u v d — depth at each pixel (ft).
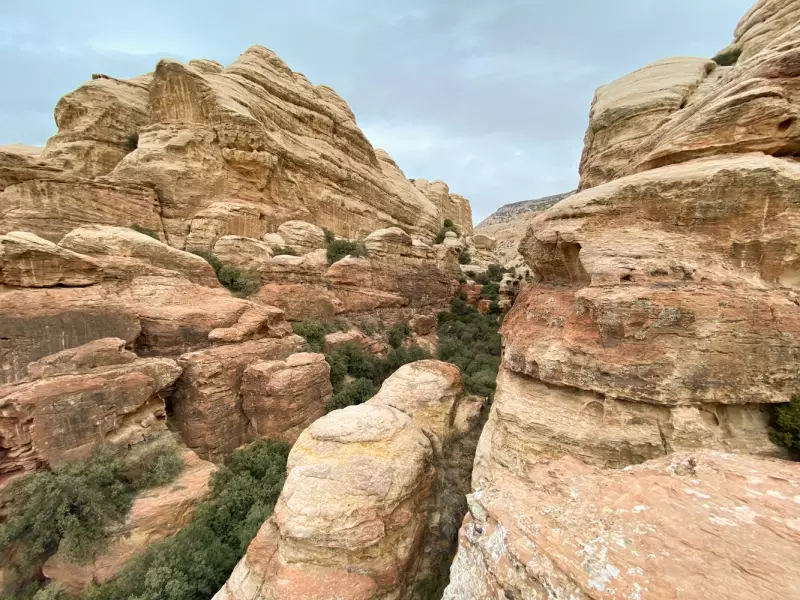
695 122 31.83
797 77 28.43
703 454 18.17
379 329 105.91
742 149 28.91
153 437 45.11
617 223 30.91
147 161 89.66
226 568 35.73
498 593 14.02
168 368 47.85
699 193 27.14
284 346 67.05
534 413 31.63
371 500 29.71
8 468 35.47
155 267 60.49
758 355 24.25
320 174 128.77
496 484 19.27
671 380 25.04
